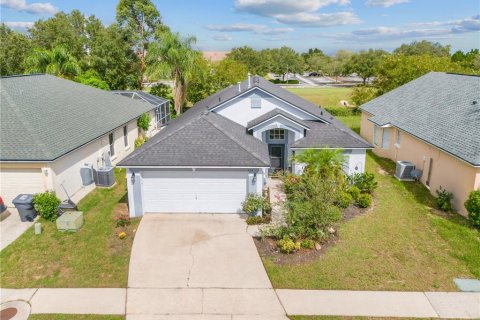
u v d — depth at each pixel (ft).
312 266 39.63
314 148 62.03
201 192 52.95
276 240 45.19
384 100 95.71
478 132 52.70
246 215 52.90
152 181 52.31
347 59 346.13
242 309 32.99
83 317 32.09
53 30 189.88
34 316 32.19
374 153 91.20
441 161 58.18
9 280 37.55
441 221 50.03
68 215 49.08
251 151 52.24
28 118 58.18
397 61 131.44
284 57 346.54
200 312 32.63
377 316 31.91
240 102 69.26
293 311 32.65
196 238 46.09
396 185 66.13
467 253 41.50
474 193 47.42
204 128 55.67
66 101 74.23
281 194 60.23
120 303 33.94
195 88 152.46
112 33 173.88
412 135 67.62
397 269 38.86
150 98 115.14
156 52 129.08
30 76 78.07
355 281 36.94
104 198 59.88
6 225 49.70
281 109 69.67
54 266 40.06
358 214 53.11
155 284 36.78
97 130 68.95
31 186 53.72
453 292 35.04
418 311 32.45
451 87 75.56
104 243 44.93
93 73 160.04
